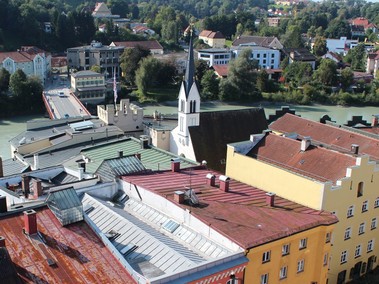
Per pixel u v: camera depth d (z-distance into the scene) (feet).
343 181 195.83
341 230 205.67
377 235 226.38
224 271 138.21
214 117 308.81
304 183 195.52
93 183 197.47
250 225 157.99
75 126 331.98
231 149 232.94
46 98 614.75
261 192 193.26
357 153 244.83
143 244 150.61
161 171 207.92
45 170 223.71
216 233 152.15
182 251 147.95
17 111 631.56
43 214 152.35
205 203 171.12
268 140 241.96
